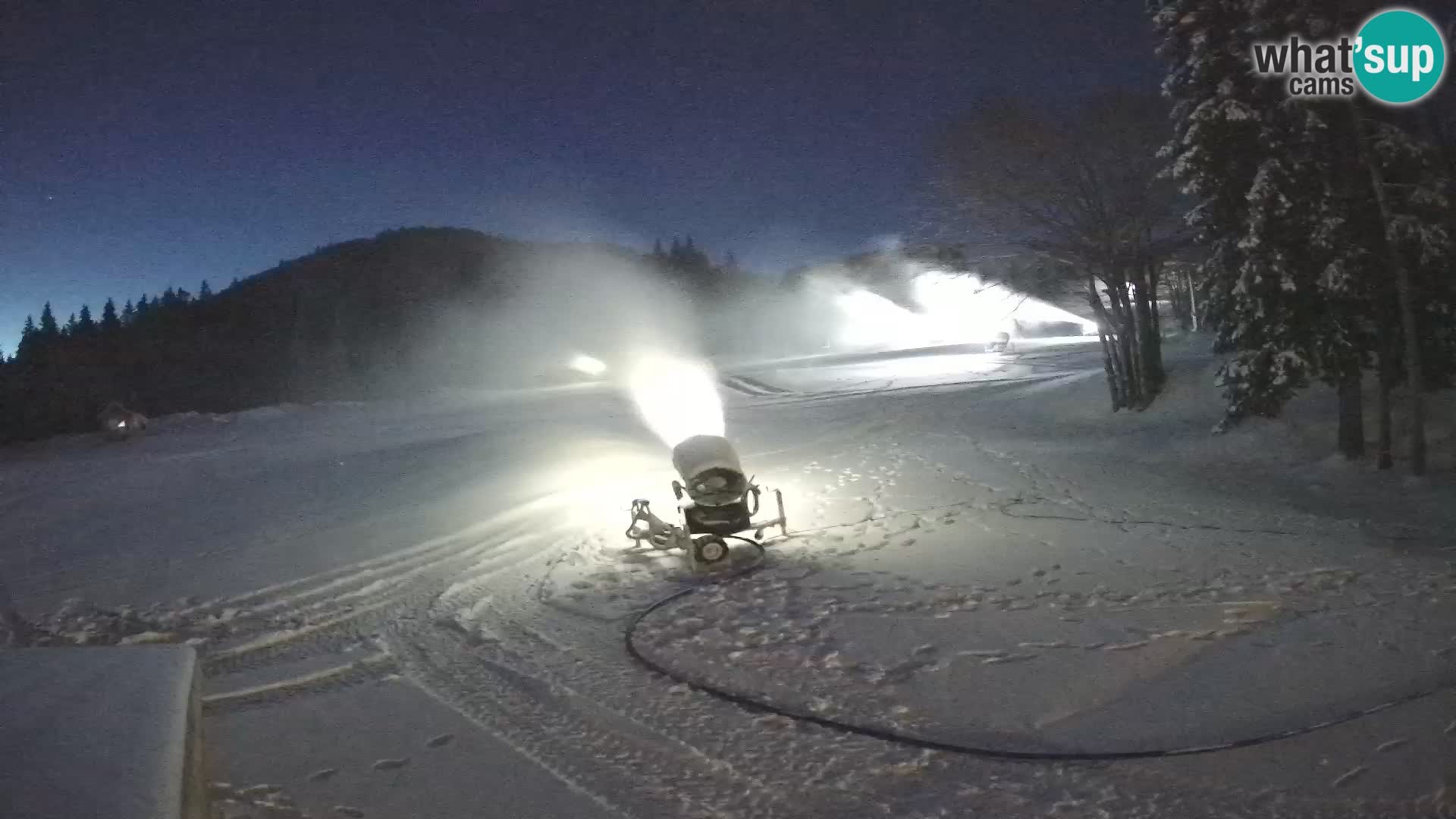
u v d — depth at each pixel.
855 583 12.57
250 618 11.84
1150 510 16.78
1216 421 24.00
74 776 4.39
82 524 18.97
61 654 6.63
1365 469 19.33
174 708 5.39
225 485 22.59
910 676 9.08
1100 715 7.97
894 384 40.19
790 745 7.62
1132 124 25.34
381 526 17.41
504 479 21.83
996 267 29.72
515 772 7.23
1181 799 6.52
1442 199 18.41
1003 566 13.12
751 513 14.85
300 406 44.59
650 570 13.79
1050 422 27.16
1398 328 20.36
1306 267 19.77
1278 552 13.49
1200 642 9.60
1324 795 6.49
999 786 6.81
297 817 6.47
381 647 10.54
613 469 22.70
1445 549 13.54
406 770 7.27
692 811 6.58
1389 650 9.12
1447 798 6.34
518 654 10.16
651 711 8.43
